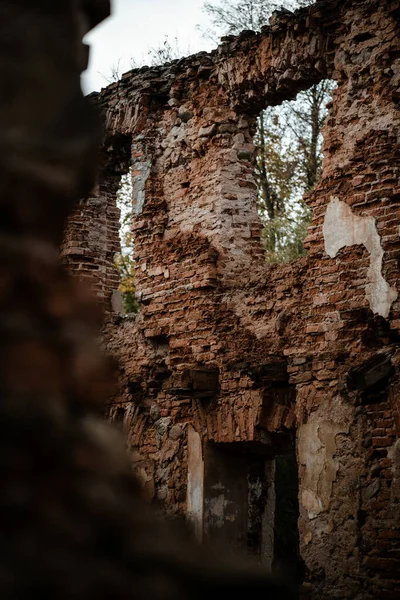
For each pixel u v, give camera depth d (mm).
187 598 2359
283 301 10680
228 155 11914
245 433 10781
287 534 17484
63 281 2822
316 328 10094
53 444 2557
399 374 9172
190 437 11609
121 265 24891
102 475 2590
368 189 9852
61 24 3016
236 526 11477
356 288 9828
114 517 2512
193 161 12258
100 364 2783
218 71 11945
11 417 2535
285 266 10750
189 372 11109
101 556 2416
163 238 12469
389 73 9891
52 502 2465
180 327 11922
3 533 2363
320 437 9797
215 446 11414
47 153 2869
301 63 10781
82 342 2781
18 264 2744
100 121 3033
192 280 11828
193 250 11898
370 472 9281
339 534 9445
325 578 9484
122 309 14211
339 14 10406
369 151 9891
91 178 3051
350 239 9938
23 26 2928
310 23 10547
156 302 12328
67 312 2793
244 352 10969
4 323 2678
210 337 11469
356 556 9250
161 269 12312
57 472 2537
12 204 2779
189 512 11422
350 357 9727
